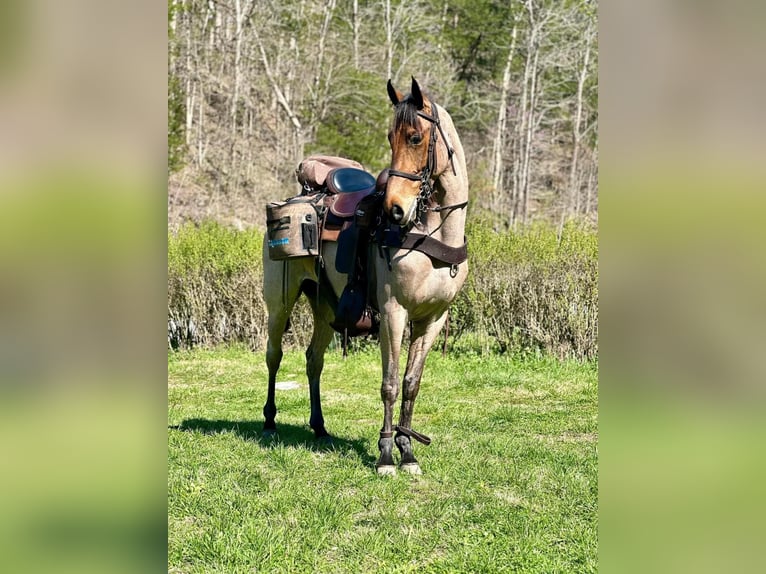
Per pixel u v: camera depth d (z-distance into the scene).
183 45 26.12
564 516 4.03
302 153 25.30
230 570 3.31
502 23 30.83
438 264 4.52
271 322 5.82
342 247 4.86
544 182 31.66
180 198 24.14
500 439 5.73
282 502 4.13
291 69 28.22
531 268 10.03
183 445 5.38
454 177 4.45
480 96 32.16
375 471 4.73
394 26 29.50
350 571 3.37
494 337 10.45
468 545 3.64
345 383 8.81
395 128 4.19
